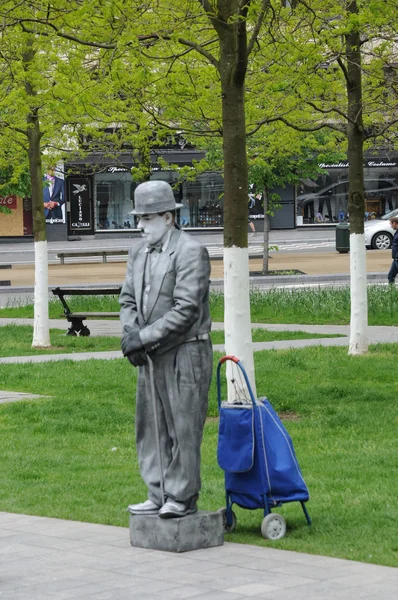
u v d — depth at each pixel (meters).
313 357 18.64
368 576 6.98
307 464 11.12
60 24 14.02
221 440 8.34
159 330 7.89
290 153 24.94
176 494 7.95
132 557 7.69
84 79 16.27
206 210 64.94
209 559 7.57
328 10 15.59
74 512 9.32
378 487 9.94
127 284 8.30
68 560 7.63
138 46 13.38
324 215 67.25
